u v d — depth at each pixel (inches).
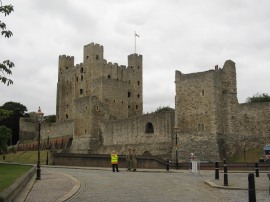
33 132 5487.2
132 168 1871.3
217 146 2447.1
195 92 2623.0
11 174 1234.0
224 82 2642.7
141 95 5073.8
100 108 3794.3
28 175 1083.9
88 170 1792.6
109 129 3484.3
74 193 842.2
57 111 5457.7
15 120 6033.5
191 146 2539.4
